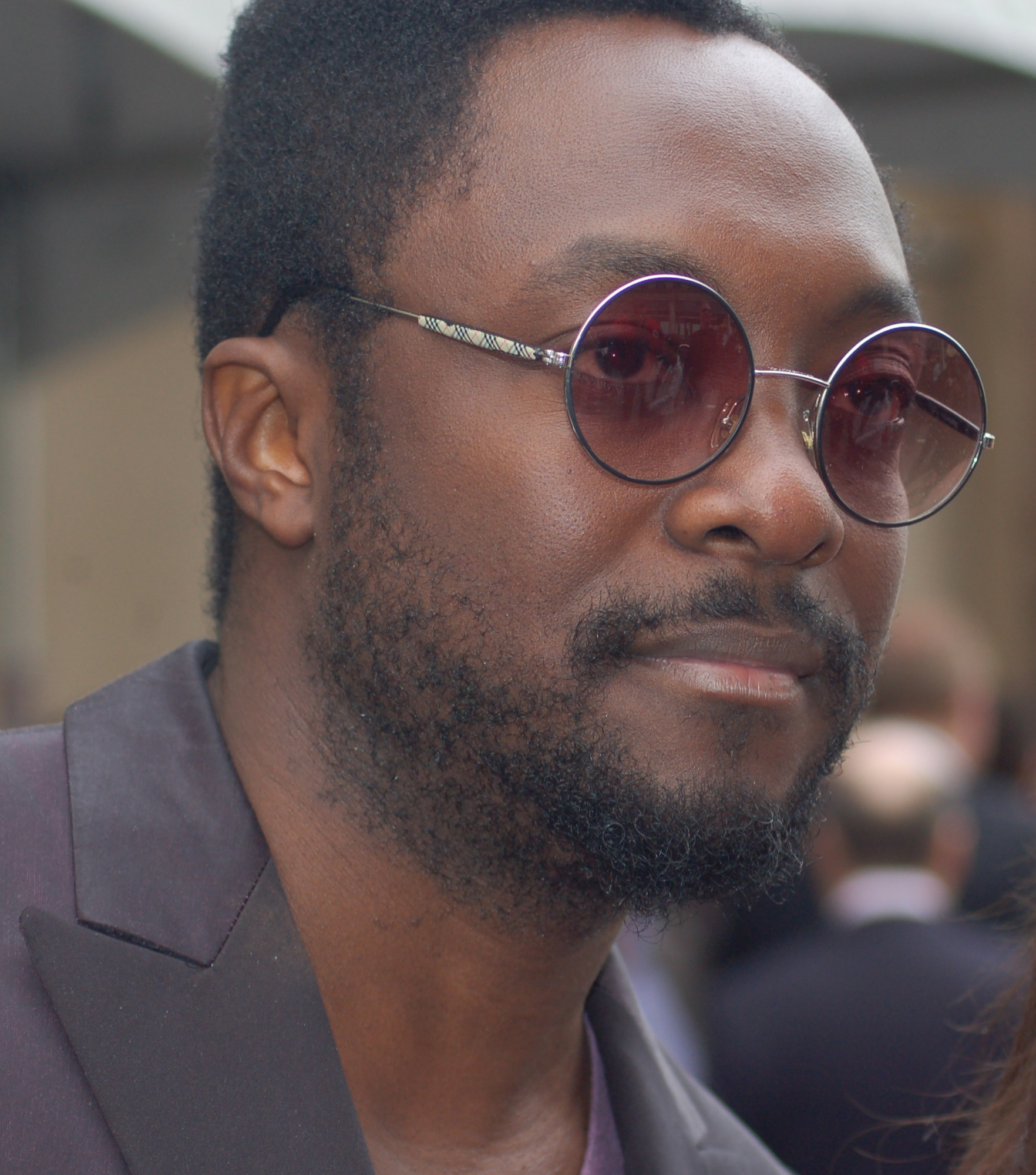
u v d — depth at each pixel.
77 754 1.54
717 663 1.45
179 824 1.51
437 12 1.61
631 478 1.44
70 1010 1.36
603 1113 1.79
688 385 1.46
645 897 1.52
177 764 1.56
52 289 3.55
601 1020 1.85
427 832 1.55
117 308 3.52
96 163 3.45
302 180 1.66
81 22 2.90
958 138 3.57
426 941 1.59
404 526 1.52
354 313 1.58
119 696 1.62
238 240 1.74
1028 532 12.45
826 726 1.55
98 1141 1.33
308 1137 1.40
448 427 1.49
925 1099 3.09
